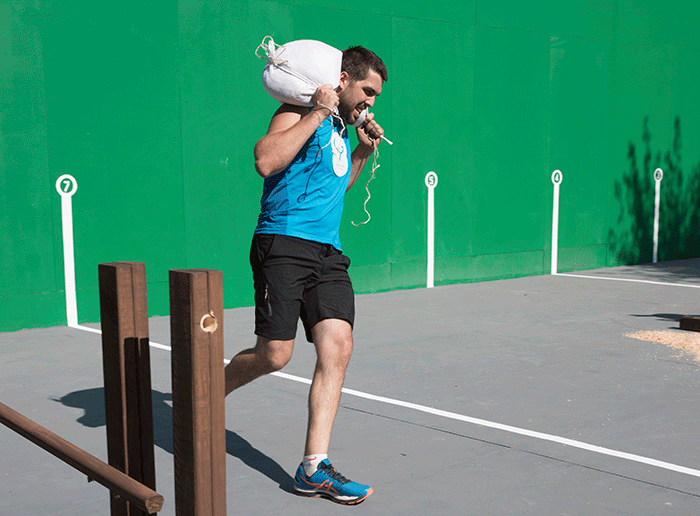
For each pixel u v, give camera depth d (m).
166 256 7.39
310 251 3.06
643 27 11.39
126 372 2.18
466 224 9.62
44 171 6.64
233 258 7.82
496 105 9.74
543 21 10.12
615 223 11.48
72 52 6.69
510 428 3.95
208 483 1.98
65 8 6.62
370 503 3.02
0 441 3.76
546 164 10.41
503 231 10.04
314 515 2.91
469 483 3.21
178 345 1.96
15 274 6.58
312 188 3.08
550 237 10.62
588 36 10.68
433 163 9.19
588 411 4.24
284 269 3.02
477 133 9.59
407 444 3.71
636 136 11.57
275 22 7.81
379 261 8.84
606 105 11.06
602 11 10.81
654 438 3.79
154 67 7.14
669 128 12.05
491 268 9.97
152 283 7.34
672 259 12.45
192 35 7.32
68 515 2.90
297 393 4.64
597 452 3.59
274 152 2.89
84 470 2.01
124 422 2.19
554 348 5.86
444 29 9.10
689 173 12.51
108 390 2.24
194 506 1.97
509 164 9.98
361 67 3.19
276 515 2.91
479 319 7.12
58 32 6.61
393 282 8.99
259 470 3.38
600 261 11.35
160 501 1.78
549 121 10.38
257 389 4.73
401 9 8.70
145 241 7.25
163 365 5.39
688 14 12.05
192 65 7.36
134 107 7.06
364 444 3.71
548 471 3.35
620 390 4.67
